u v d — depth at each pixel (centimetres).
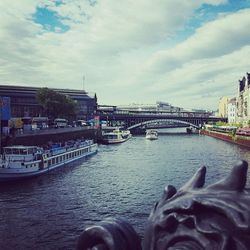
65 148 5606
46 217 2531
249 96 13788
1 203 2953
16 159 4191
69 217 2528
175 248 214
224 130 12812
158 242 227
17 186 3738
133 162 5747
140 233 2127
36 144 6494
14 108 12288
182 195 229
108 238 229
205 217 212
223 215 207
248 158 6141
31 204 2912
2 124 5809
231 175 216
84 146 6625
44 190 3509
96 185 3728
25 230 2264
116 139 10206
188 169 4862
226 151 7638
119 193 3306
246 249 195
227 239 199
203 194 219
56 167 5012
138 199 3045
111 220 246
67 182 3931
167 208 227
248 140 8488
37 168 4306
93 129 10519
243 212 201
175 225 221
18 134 5744
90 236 237
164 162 5712
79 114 14562
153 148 8531
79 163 5669
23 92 12694
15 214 2611
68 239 2112
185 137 13762
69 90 14988
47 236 2161
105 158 6381
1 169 3906
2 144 5241
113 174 4475
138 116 16538
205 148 8456
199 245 209
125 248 231
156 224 229
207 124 17475
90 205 2858
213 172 4616
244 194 209
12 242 2077
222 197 211
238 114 16038
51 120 9862
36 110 12638
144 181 3928
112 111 18450
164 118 16975
